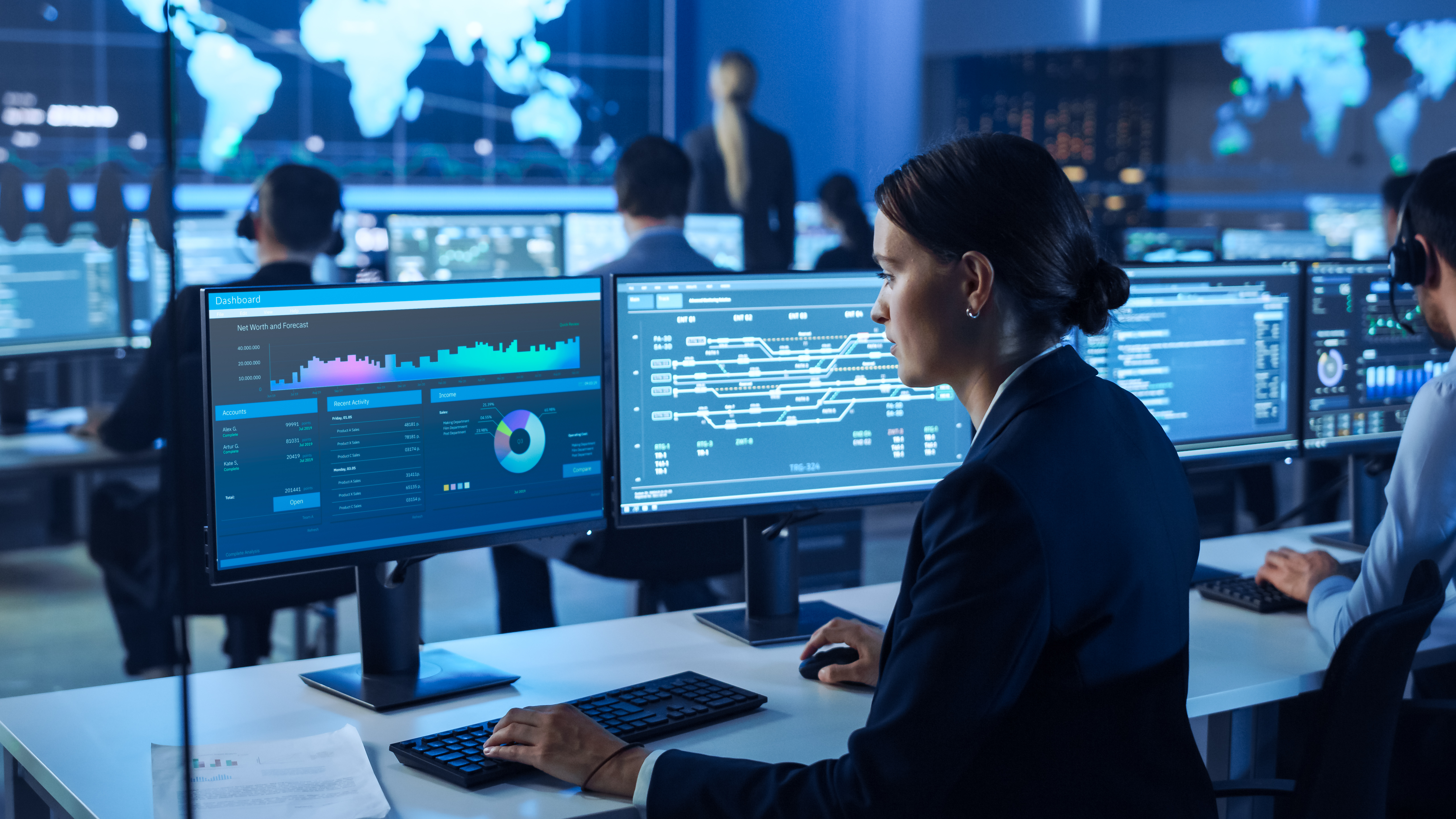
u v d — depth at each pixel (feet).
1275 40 17.69
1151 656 3.53
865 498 5.88
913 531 3.61
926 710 3.30
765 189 16.53
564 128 21.56
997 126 20.33
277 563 4.70
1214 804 3.55
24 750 4.39
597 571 8.42
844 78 21.56
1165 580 3.61
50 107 16.83
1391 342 7.21
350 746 4.27
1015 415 3.54
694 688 4.78
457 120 20.53
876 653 5.03
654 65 22.22
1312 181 17.79
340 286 4.72
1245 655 5.31
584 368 5.34
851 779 3.41
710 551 8.47
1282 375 6.93
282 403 4.65
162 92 2.82
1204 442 6.75
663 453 5.50
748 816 3.57
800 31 21.88
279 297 4.60
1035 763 3.43
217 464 4.54
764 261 16.61
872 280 5.78
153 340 9.39
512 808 3.84
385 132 19.81
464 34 20.35
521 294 5.14
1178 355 6.61
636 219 10.30
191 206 17.66
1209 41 17.51
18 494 12.75
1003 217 3.51
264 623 9.22
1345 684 3.96
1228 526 11.23
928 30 20.52
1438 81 16.37
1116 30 18.12
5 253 10.34
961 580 3.31
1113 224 19.44
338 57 19.17
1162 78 18.98
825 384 5.74
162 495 3.03
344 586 7.73
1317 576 5.97
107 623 11.71
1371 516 7.22
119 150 17.22
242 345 4.55
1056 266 3.54
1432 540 5.23
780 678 5.11
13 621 11.67
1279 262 6.82
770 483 5.70
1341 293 7.02
